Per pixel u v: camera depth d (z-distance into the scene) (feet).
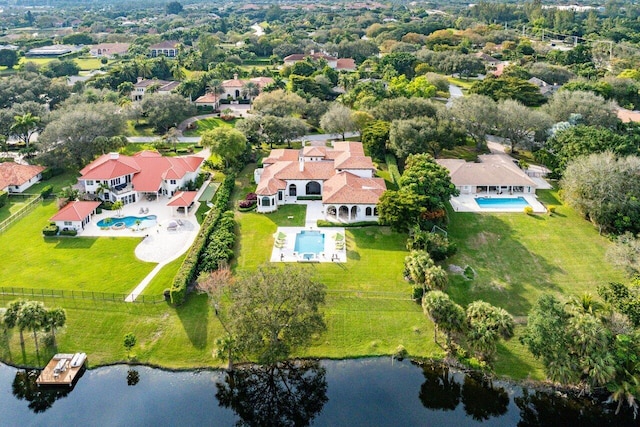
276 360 188.34
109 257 266.16
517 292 239.91
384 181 331.77
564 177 319.68
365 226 296.10
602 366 173.47
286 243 278.26
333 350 209.97
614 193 285.23
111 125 418.92
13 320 200.34
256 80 612.70
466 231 292.81
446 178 302.86
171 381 198.18
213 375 200.75
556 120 422.82
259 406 189.37
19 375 201.36
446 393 192.95
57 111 454.81
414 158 324.80
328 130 433.89
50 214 314.96
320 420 183.11
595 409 184.96
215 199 336.08
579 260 264.52
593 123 410.93
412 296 234.17
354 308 228.84
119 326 220.02
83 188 344.28
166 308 228.84
